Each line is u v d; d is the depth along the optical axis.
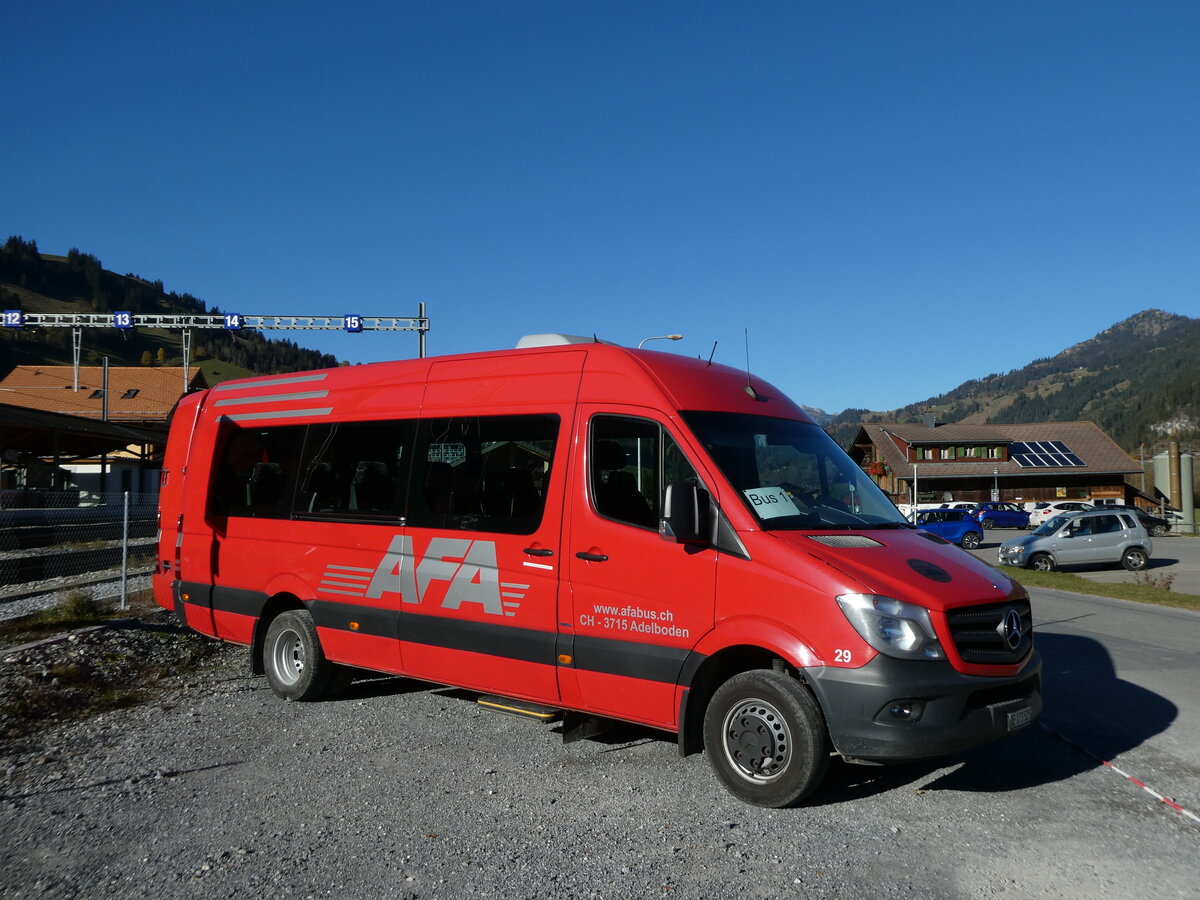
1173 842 4.38
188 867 4.14
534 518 5.79
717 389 5.73
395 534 6.59
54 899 3.84
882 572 4.70
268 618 7.68
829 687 4.52
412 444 6.64
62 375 79.25
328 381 7.52
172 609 8.47
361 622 6.75
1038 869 4.06
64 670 7.75
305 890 3.90
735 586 4.88
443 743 6.13
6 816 4.81
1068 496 71.81
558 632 5.58
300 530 7.31
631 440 5.47
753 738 4.84
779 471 5.44
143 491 45.19
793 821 4.65
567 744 6.09
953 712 4.50
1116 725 6.60
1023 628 4.94
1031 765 5.62
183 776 5.46
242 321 47.53
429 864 4.15
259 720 6.77
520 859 4.20
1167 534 49.12
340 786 5.25
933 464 71.56
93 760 5.80
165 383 77.62
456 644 6.13
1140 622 12.23
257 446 7.89
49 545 19.14
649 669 5.17
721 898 3.79
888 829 4.53
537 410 5.96
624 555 5.31
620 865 4.12
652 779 5.35
